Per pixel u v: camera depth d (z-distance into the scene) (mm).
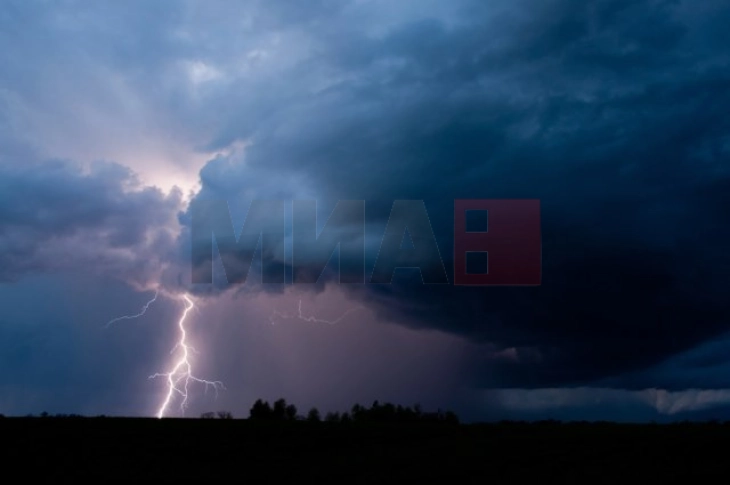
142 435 37344
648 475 26562
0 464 30438
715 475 26281
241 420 43344
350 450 34500
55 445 34438
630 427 38875
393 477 27594
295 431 39656
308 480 27422
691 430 36438
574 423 42250
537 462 29688
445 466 29438
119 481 27625
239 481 27406
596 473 27062
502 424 42469
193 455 33062
